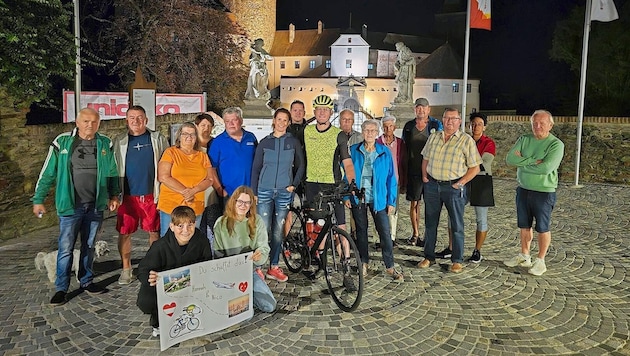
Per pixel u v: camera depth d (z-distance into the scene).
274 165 6.27
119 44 25.75
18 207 8.54
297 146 6.34
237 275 4.99
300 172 6.38
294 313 5.43
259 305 5.39
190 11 27.28
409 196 7.97
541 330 5.18
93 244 5.92
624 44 25.91
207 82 29.09
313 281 6.38
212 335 4.91
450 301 5.86
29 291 5.96
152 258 4.66
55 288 5.94
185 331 4.71
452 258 6.94
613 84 26.62
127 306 5.58
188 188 5.72
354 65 69.88
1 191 8.21
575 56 28.38
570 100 32.72
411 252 7.80
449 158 6.68
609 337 5.06
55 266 6.25
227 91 31.06
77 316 5.32
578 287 6.42
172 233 4.79
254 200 5.37
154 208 6.19
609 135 15.82
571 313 5.61
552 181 6.71
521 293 6.16
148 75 25.69
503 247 8.21
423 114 7.71
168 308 4.58
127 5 24.88
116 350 4.63
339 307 5.58
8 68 8.19
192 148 5.91
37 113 14.23
